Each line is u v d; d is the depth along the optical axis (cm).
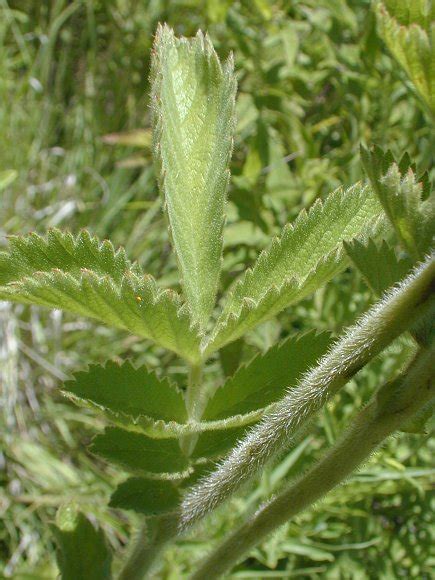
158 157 10
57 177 33
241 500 20
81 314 9
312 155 25
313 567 21
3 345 30
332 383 9
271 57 29
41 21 36
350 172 24
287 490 9
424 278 8
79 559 12
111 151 34
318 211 10
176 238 10
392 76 24
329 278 9
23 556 26
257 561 21
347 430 9
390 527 21
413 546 20
